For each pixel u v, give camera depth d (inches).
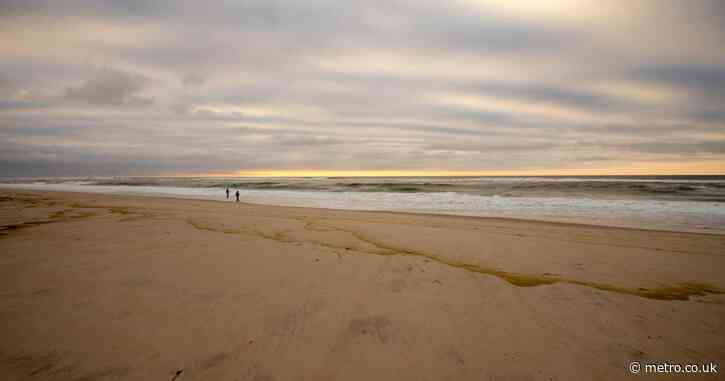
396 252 243.1
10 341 102.0
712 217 523.5
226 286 153.3
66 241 249.4
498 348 104.9
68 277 162.1
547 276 186.2
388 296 145.0
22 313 121.0
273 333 110.0
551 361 98.6
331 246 255.1
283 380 87.4
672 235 352.5
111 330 109.6
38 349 98.1
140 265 184.9
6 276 162.9
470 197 959.0
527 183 1688.0
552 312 132.6
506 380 89.6
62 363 91.7
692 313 135.3
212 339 105.7
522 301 143.5
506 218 519.8
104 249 223.6
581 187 1272.1
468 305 137.5
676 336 115.6
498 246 267.6
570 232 370.9
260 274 172.9
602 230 386.3
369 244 269.7
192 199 951.6
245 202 864.9
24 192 1244.5
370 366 94.1
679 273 195.3
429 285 161.0
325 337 108.3
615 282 177.8
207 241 257.3
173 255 209.6
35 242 245.0
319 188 1583.4
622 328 120.6
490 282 167.2
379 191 1310.3
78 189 1654.8
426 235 314.8
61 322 114.6
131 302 132.4
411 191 1275.8
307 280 164.6
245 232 311.9
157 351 98.2
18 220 371.2
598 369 95.5
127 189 1652.3
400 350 102.0
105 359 94.0
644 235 351.3
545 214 580.7
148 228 316.8
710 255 244.1
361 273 178.4
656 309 138.6
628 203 735.7
